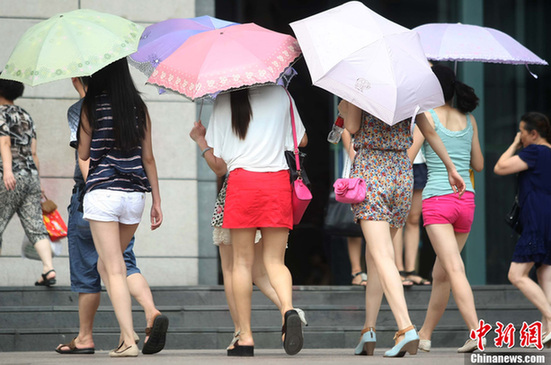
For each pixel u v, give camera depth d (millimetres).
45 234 22750
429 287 23172
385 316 22297
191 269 25453
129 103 15680
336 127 17141
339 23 15414
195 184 25609
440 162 17469
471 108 17844
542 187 19984
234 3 29203
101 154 15570
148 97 25594
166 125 25656
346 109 16125
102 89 15625
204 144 16188
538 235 19766
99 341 20547
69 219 17312
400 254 23734
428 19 29438
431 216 17344
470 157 18031
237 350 16266
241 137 15703
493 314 22672
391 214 15828
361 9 15773
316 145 29594
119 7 26062
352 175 15969
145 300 16812
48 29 15430
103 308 21547
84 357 16203
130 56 17406
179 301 22859
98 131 15523
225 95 15992
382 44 14961
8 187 21922
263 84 15867
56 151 25328
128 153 15680
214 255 25609
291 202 15953
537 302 19719
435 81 15031
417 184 23547
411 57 15031
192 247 25500
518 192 20297
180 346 20953
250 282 16156
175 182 25594
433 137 15969
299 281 29453
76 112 16641
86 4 25922
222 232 16859
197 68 15344
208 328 21062
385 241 15578
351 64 14836
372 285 16625
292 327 15031
